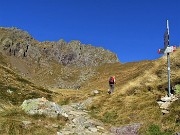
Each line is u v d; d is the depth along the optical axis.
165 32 24.44
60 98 36.78
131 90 29.19
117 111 24.69
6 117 21.33
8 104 28.64
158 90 27.34
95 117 24.61
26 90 39.91
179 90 25.06
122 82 54.00
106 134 20.34
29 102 24.38
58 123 21.69
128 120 22.52
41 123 20.81
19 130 18.84
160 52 24.86
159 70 31.05
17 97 34.81
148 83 28.97
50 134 19.11
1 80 42.69
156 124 20.08
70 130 20.50
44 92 43.97
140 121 21.80
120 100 27.17
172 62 31.55
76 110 27.33
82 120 23.22
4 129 18.69
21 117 21.75
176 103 22.00
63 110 25.78
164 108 22.44
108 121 23.36
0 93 34.47
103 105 27.66
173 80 27.06
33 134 18.77
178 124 19.36
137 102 25.08
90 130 20.94
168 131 18.95
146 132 19.47
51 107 23.80
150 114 22.20
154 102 23.89
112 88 34.34
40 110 23.12
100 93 36.62
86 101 30.11
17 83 44.41
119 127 21.36
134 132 20.27
